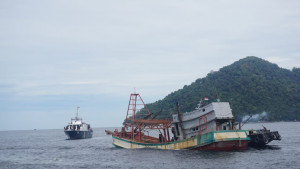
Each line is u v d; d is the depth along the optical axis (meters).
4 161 62.53
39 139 167.50
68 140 135.88
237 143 56.75
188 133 63.16
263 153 56.69
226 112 57.88
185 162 49.03
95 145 99.75
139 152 65.12
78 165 53.88
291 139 92.19
